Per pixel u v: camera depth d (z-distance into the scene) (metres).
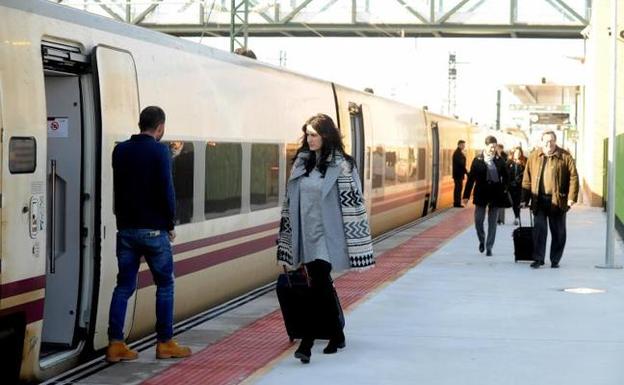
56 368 7.01
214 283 10.20
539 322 9.52
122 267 7.39
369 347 8.26
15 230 6.17
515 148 22.16
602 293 11.48
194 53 9.61
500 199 15.59
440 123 29.58
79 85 7.29
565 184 13.87
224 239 10.35
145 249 7.41
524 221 23.89
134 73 7.96
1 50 6.09
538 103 57.56
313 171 7.50
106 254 7.46
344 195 7.45
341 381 7.04
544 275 13.14
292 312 7.68
